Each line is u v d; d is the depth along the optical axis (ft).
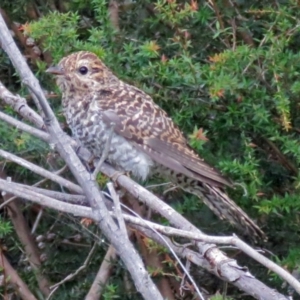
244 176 35.83
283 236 38.96
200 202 38.40
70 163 24.91
